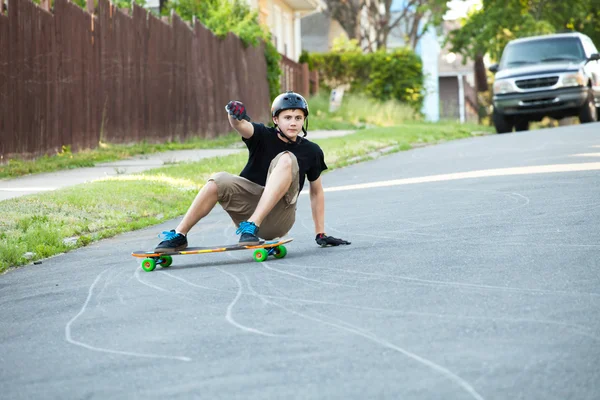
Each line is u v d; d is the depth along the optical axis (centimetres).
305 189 1675
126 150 2309
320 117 4212
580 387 485
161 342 632
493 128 3906
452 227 1068
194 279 862
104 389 537
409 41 6688
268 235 961
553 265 799
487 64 7112
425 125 4003
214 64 3050
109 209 1383
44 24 2047
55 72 2097
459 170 1769
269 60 3719
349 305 702
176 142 2736
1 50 1862
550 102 3100
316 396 495
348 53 5044
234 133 3228
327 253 959
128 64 2462
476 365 528
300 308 704
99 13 2314
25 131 1964
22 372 589
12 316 769
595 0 4862
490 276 772
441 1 5309
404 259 883
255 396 502
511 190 1364
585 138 2234
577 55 3234
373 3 6819
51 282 921
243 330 646
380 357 556
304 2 4947
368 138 2767
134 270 948
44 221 1252
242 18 3484
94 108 2292
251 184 956
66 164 1980
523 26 4716
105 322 710
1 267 1017
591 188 1296
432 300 699
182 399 507
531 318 625
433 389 492
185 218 940
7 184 1667
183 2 3250
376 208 1320
